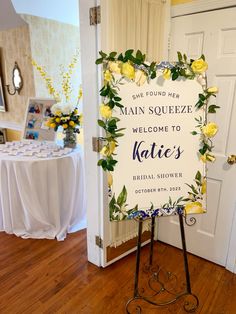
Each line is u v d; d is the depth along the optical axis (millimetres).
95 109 1680
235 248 1934
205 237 2100
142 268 2043
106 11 1506
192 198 1413
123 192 1341
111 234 1998
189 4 1801
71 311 1638
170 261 2141
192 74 1296
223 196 1938
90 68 1629
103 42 1537
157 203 1386
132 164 1330
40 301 1708
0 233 2496
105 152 1290
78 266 2047
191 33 1849
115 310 1652
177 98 1311
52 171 2275
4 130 4125
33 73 3291
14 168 2199
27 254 2186
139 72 1251
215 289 1833
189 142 1361
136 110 1286
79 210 2643
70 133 2551
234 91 1748
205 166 1395
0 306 1667
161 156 1350
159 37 1901
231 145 1832
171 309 1664
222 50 1739
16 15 3086
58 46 3477
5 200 2357
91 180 1861
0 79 3797
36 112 2756
